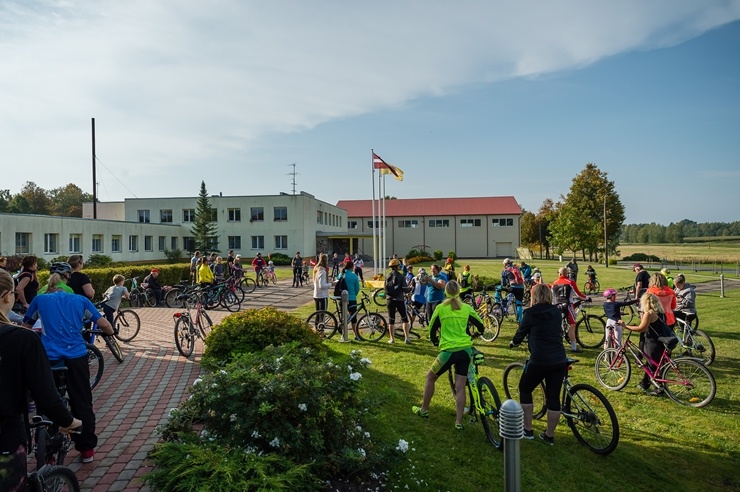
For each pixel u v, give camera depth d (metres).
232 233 50.47
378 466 4.21
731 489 4.75
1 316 2.56
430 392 5.77
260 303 18.17
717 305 17.36
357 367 4.75
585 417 5.37
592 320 11.48
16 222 28.44
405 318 10.28
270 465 3.43
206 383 4.21
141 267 19.66
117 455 4.38
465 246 65.94
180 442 3.84
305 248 50.34
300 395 3.97
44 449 3.44
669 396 6.99
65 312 4.21
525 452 5.21
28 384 2.47
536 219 77.50
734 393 7.30
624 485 4.71
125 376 7.16
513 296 13.02
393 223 67.44
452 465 4.72
